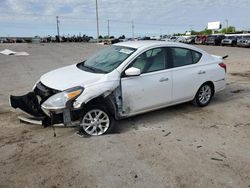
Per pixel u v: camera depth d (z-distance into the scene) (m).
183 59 6.00
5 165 3.86
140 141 4.66
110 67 5.16
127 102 5.11
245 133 5.09
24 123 5.41
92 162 3.95
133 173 3.68
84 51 26.92
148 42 5.82
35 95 5.14
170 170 3.77
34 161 3.97
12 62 16.17
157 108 5.67
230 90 8.52
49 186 3.38
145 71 5.32
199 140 4.75
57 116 4.56
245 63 15.87
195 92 6.27
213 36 44.56
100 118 4.89
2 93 7.99
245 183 3.49
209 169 3.81
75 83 4.70
